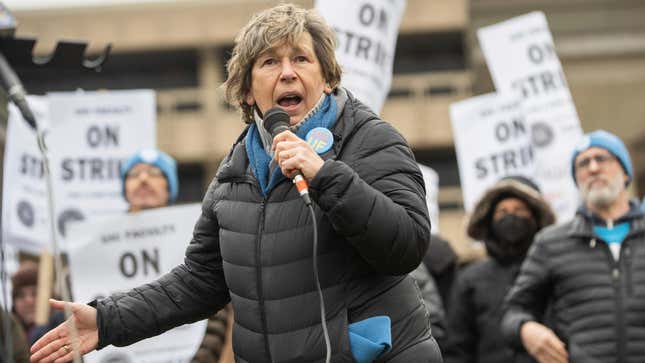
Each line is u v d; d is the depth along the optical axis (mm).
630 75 29797
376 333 4004
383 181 4055
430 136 29016
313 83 4152
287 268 4070
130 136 8773
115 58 28828
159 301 4488
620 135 30984
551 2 29266
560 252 6883
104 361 6938
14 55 5160
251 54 4156
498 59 10516
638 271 6680
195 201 29031
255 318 4117
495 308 8109
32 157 8219
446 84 29125
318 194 3877
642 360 6547
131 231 7047
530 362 7855
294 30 4133
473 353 8297
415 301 4164
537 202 8102
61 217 8547
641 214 6836
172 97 28828
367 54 8031
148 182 7656
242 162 4285
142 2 28844
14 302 8102
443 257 8297
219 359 6965
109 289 7012
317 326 4035
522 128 10328
